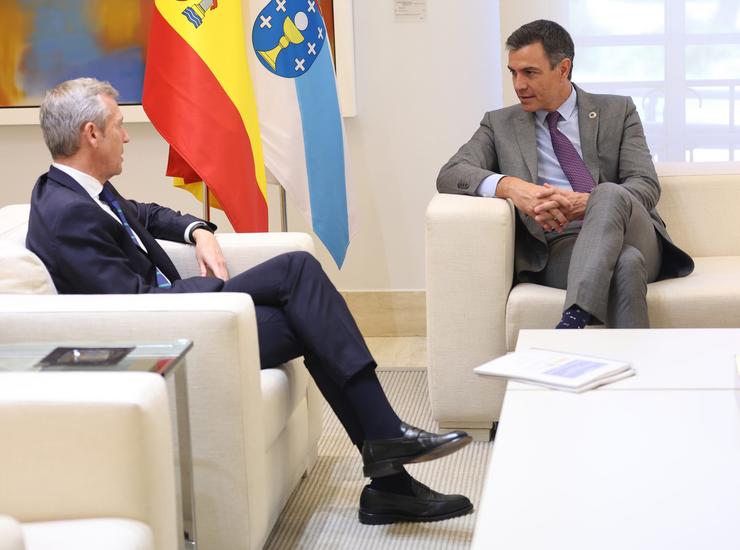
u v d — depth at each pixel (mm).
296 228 4352
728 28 4203
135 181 4367
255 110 3406
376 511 2453
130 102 4266
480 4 4117
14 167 4398
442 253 2945
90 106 2414
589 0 4262
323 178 3600
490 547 1227
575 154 3275
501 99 4172
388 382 3670
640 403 1755
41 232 2293
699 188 3381
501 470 1465
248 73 3389
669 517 1287
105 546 1441
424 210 4270
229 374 2023
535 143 3275
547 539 1239
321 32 3562
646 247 3004
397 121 4227
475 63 4152
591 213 2867
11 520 1146
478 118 4180
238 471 2062
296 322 2359
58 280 2285
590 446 1551
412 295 4324
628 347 2145
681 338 2203
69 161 2438
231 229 4363
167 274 2580
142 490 1538
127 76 4258
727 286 2916
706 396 1780
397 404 3400
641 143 3273
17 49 4277
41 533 1490
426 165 4242
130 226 2545
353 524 2469
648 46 4266
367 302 4359
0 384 1570
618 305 2820
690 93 4273
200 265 2660
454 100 4184
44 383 1569
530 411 1733
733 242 3373
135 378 1586
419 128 4219
